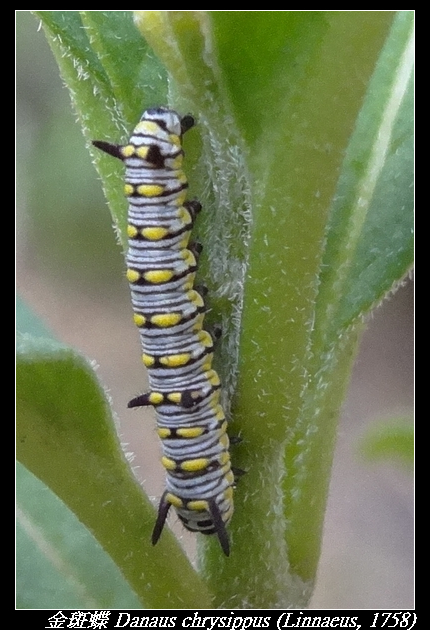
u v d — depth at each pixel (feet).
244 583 0.33
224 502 0.33
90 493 0.31
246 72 0.28
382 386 0.81
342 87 0.28
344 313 0.33
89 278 0.89
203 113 0.29
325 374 0.32
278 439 0.32
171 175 0.33
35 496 0.36
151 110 0.32
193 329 0.33
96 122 0.32
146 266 0.33
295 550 0.33
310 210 0.29
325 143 0.29
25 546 0.36
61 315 0.89
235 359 0.33
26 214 0.84
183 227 0.33
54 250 0.86
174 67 0.28
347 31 0.28
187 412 0.33
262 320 0.30
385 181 0.34
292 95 0.28
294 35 0.28
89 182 0.81
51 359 0.30
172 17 0.28
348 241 0.32
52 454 0.31
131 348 0.87
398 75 0.34
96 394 0.31
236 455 0.33
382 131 0.33
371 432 0.44
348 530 0.72
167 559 0.32
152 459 0.76
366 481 0.75
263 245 0.30
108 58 0.31
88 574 0.36
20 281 0.88
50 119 0.81
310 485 0.33
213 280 0.33
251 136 0.29
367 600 0.67
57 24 0.31
